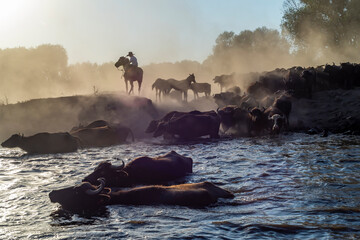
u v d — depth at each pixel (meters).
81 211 8.36
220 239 6.50
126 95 28.77
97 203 8.66
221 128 24.94
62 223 7.62
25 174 12.56
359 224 7.00
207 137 22.11
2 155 17.20
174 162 11.17
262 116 21.91
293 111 24.64
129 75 29.16
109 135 20.73
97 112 26.98
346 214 7.55
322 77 28.86
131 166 10.45
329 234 6.55
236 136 21.80
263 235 6.61
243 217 7.56
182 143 19.78
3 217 8.08
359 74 28.19
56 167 13.73
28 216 8.13
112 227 7.25
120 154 16.55
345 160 12.90
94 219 7.77
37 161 15.21
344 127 21.06
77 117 27.27
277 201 8.55
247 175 11.24
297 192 9.22
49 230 7.23
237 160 13.75
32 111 28.02
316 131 20.81
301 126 22.38
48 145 17.86
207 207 8.27
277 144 17.45
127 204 8.59
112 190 9.60
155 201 8.53
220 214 7.77
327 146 16.12
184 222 7.37
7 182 11.34
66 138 18.19
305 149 15.52
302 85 26.98
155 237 6.66
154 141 21.59
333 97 26.25
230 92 28.97
